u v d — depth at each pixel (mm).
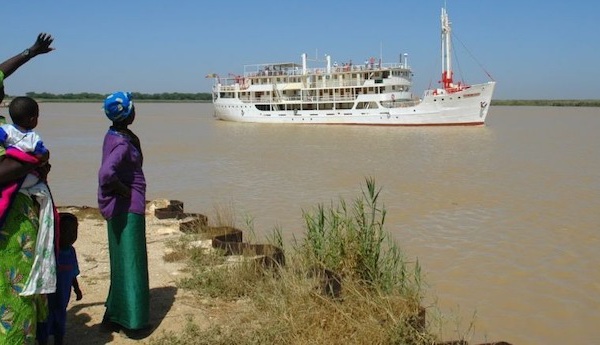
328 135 49812
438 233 12945
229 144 41156
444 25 58531
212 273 6715
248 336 4992
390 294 5926
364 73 61469
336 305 5383
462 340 6109
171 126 67125
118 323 5176
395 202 17000
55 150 35812
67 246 4898
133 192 5039
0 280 3936
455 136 47938
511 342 7203
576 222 14031
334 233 7070
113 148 4863
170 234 9438
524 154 33031
